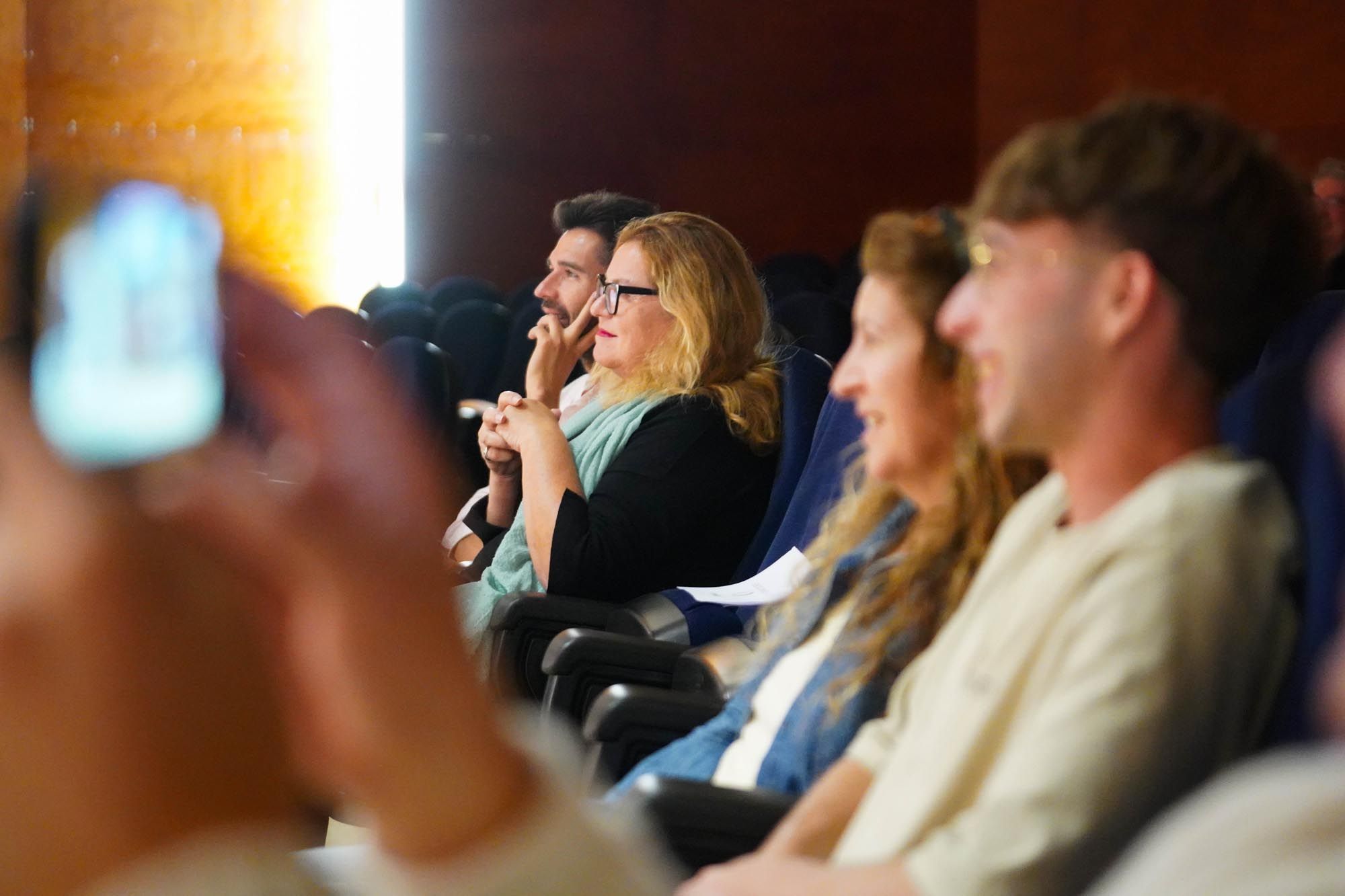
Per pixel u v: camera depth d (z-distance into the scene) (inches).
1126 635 38.8
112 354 10.7
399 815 13.1
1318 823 14.3
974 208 44.9
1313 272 43.1
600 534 99.3
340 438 12.0
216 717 12.1
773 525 98.2
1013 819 37.9
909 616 58.3
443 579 12.5
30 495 11.5
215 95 310.0
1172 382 42.2
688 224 107.9
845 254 216.8
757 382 105.2
